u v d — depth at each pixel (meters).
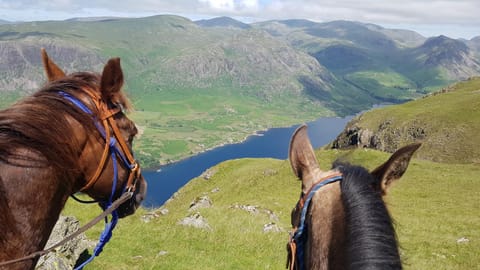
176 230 16.38
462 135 76.62
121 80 3.81
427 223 27.33
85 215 16.81
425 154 76.44
